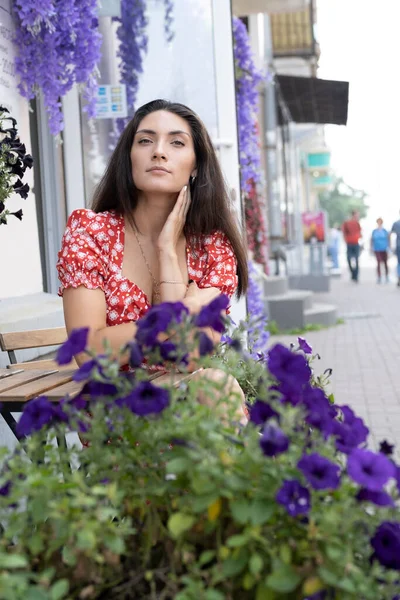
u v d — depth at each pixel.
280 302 13.67
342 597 1.66
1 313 4.54
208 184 3.12
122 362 2.64
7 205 5.14
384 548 1.73
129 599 1.86
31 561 1.83
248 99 9.30
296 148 24.48
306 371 2.16
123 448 1.98
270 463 1.76
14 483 1.77
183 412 1.92
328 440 1.89
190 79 7.11
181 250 3.11
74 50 5.18
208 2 7.09
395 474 1.75
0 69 4.99
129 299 2.93
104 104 6.93
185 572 1.84
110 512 1.69
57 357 1.96
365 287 25.34
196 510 1.72
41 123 6.59
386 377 8.68
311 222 22.84
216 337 2.70
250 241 11.88
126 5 7.02
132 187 3.07
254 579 1.72
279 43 20.09
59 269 2.93
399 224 24.02
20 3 4.75
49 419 1.99
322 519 1.67
